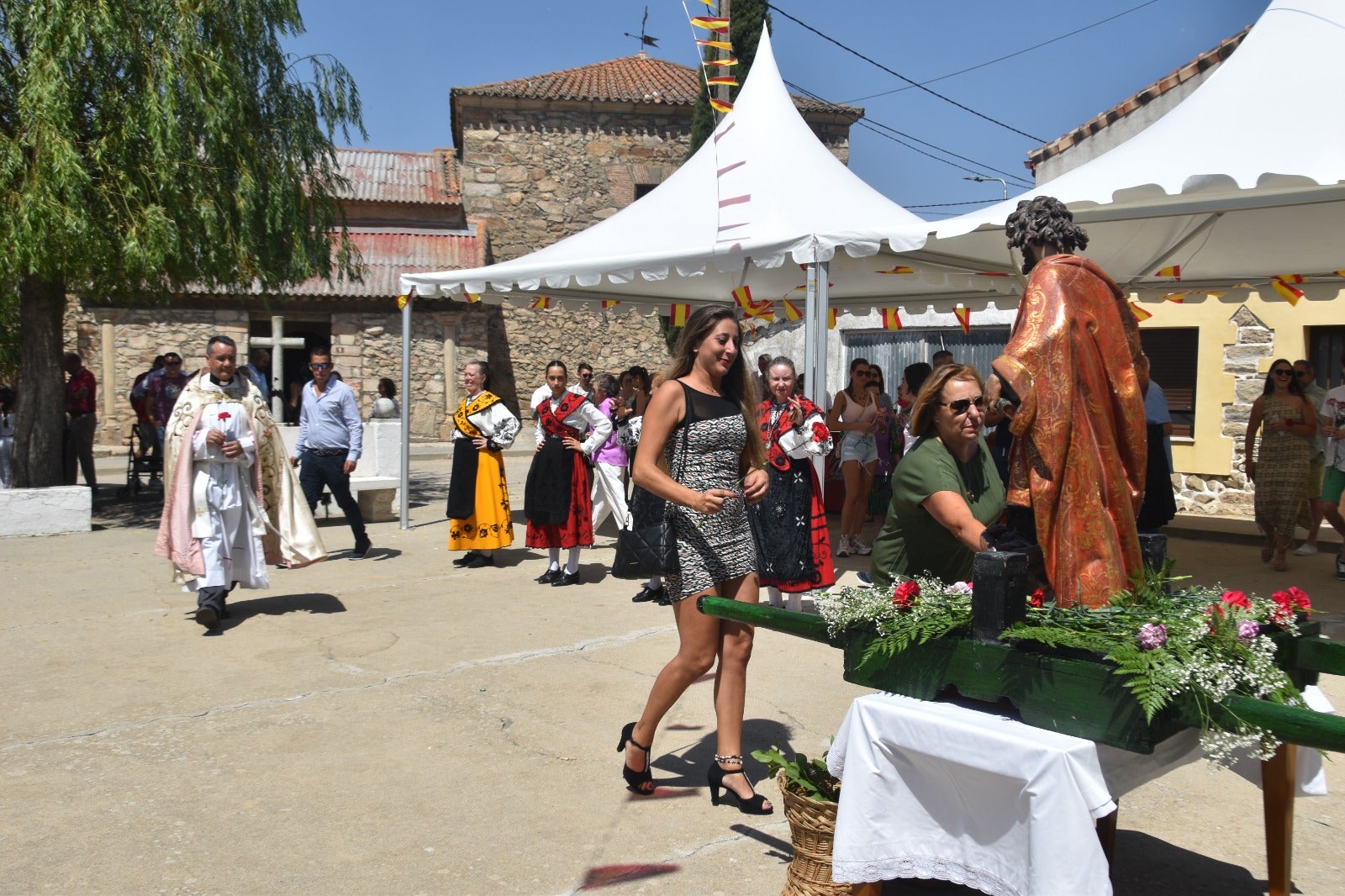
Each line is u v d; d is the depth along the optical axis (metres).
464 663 5.63
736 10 18.62
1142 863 3.35
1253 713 2.14
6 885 3.18
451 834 3.56
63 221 9.77
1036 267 2.82
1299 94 5.68
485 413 8.43
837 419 9.16
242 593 7.48
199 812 3.73
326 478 8.87
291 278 12.11
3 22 10.28
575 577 7.89
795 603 6.79
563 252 9.47
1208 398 11.57
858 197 8.45
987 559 2.53
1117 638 2.37
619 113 24.75
